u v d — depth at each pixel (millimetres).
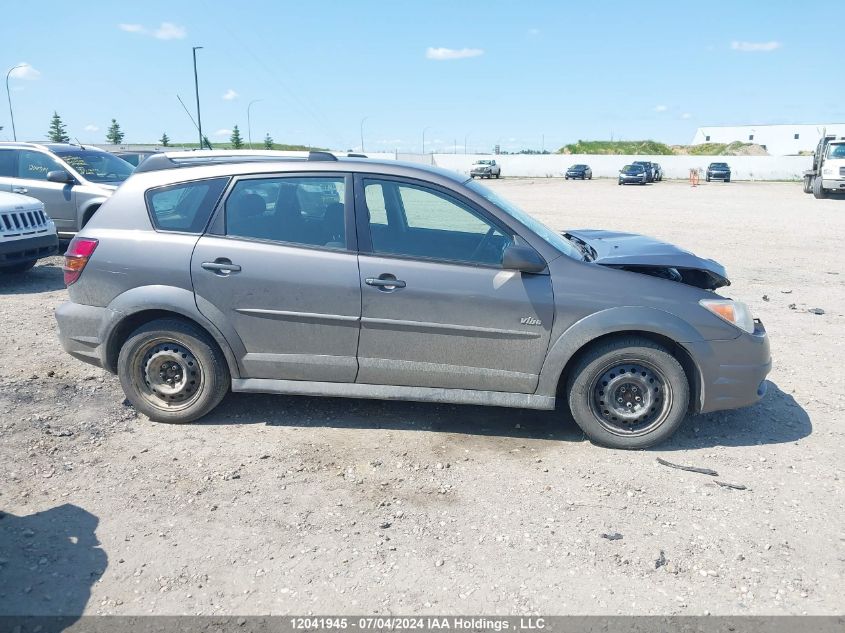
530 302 4238
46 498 3715
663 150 87500
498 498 3791
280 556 3252
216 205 4523
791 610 2914
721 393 4332
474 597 2979
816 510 3695
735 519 3602
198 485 3889
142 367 4629
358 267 4344
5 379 5336
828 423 4855
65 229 11125
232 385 4574
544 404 4375
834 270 10938
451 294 4277
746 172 60719
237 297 4418
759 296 9008
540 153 74375
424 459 4238
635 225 17891
